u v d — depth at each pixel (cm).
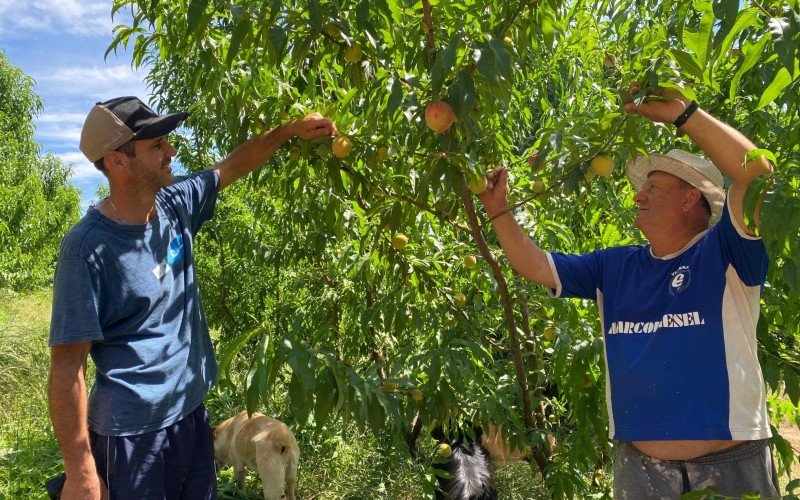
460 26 191
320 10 172
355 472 429
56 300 188
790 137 187
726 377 177
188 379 215
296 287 500
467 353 283
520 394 317
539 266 218
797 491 276
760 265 177
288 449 391
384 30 205
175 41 237
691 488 182
